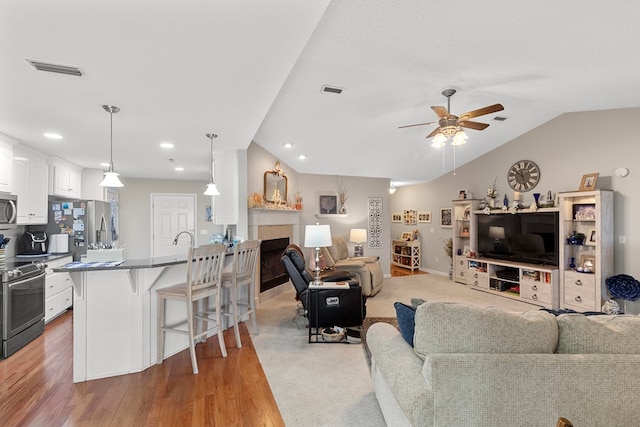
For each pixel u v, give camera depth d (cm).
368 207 715
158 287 295
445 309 147
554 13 204
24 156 388
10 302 306
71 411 213
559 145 487
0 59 186
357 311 348
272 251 541
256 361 289
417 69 306
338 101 384
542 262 492
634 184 409
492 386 135
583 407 135
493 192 584
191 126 324
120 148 414
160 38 167
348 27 233
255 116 294
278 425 198
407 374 152
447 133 342
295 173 641
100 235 498
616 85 335
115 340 265
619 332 144
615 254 422
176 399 227
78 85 223
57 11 142
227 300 376
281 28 160
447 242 700
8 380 256
